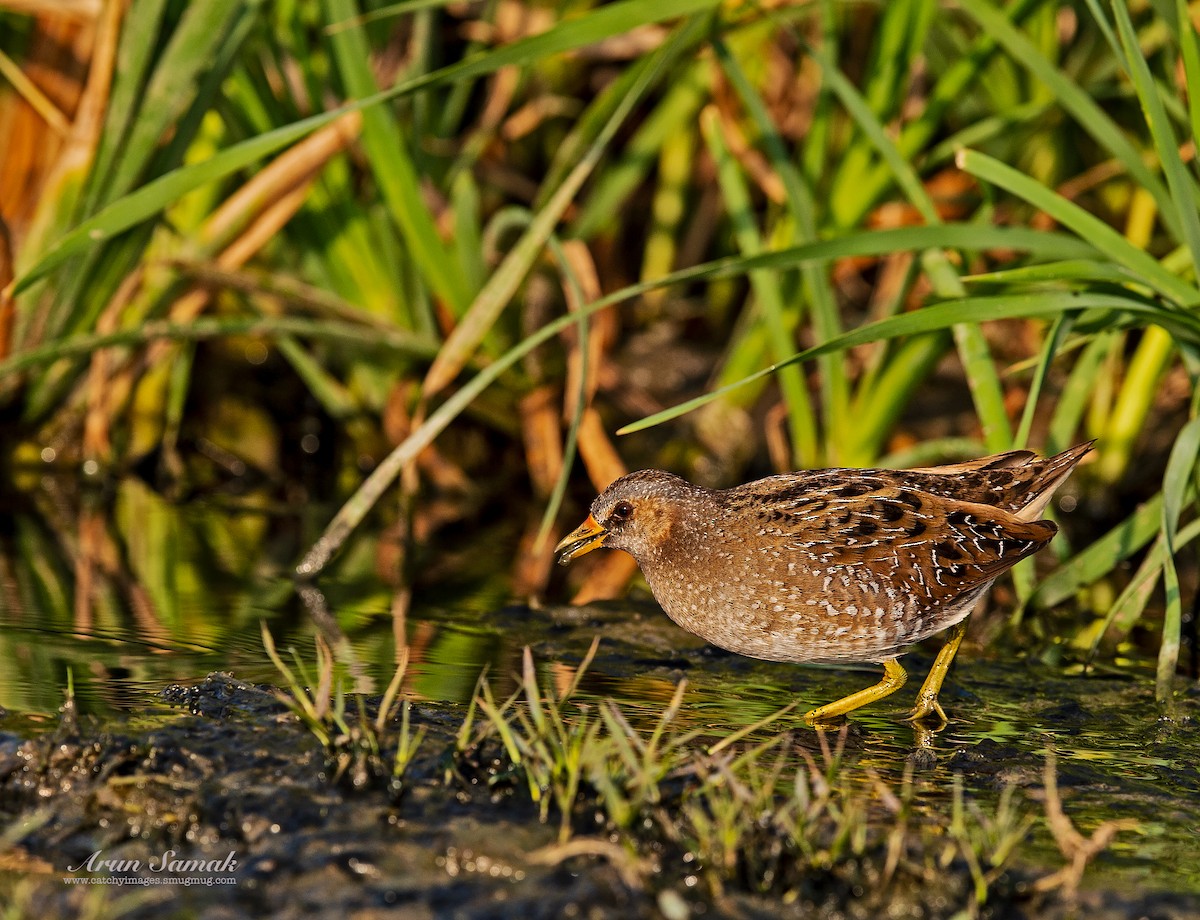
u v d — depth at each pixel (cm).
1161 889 616
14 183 1341
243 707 758
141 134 1219
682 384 1528
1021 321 1370
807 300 1359
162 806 652
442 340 1394
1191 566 1220
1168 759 781
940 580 854
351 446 1483
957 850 629
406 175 1227
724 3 1169
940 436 1434
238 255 1302
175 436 1427
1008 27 1016
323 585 1109
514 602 1086
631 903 589
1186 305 897
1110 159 1397
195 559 1175
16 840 630
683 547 891
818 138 1277
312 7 1333
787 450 1439
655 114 1395
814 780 660
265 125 1260
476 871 610
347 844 626
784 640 878
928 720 845
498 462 1478
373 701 787
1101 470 1330
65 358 1313
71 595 1030
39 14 1286
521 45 987
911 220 1361
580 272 1312
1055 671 952
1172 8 959
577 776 646
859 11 1471
